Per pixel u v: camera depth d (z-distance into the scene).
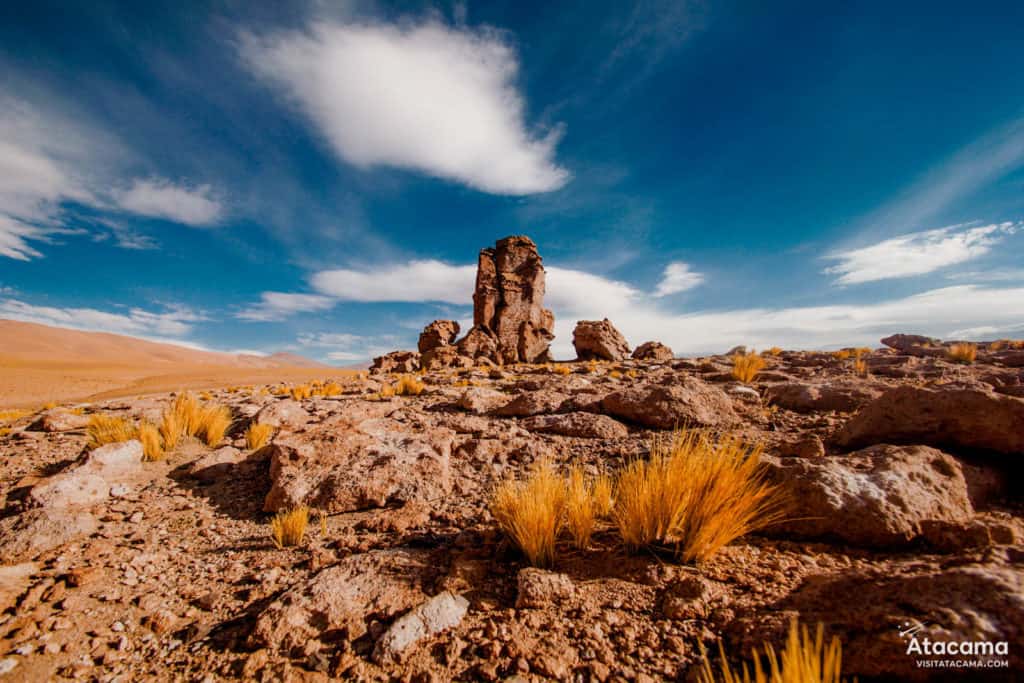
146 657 2.75
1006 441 3.77
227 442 7.75
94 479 5.36
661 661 2.28
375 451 5.70
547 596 2.84
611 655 2.36
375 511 4.76
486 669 2.35
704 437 3.87
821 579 2.53
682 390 7.06
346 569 3.37
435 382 16.14
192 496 5.47
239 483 5.80
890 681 1.90
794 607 2.38
